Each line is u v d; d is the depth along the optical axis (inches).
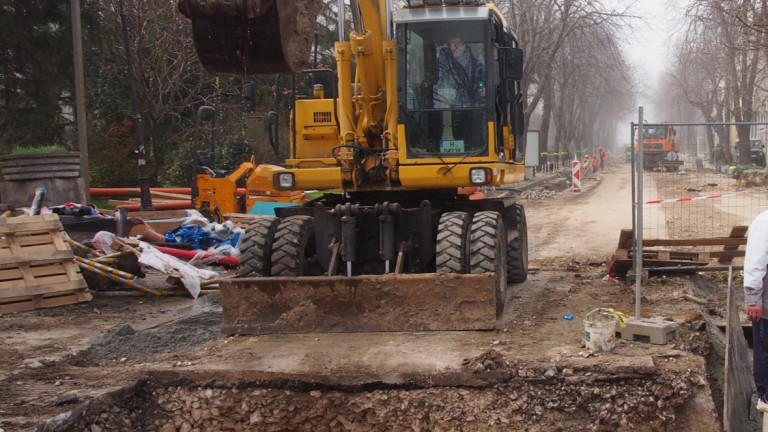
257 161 1004.6
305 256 309.0
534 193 1114.1
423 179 292.7
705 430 206.2
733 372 209.6
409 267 291.3
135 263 367.9
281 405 219.1
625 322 247.0
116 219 445.7
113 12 857.5
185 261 416.8
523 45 1211.2
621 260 362.9
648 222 663.1
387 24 301.6
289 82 967.6
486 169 287.7
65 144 899.4
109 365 242.1
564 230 635.5
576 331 261.6
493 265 269.9
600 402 211.9
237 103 1061.8
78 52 616.1
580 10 1209.4
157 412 219.9
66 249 335.6
